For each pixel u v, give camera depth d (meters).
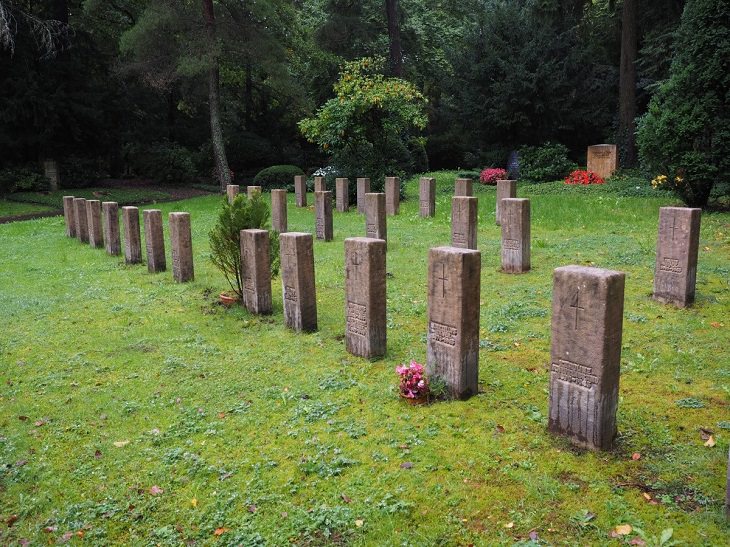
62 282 10.77
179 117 37.97
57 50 27.61
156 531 3.94
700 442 4.60
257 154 36.62
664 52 25.67
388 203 18.23
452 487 4.18
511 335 7.18
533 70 29.92
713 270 9.62
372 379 6.05
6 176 27.00
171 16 24.27
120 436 5.18
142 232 16.78
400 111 21.03
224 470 4.57
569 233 13.73
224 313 8.58
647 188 21.31
